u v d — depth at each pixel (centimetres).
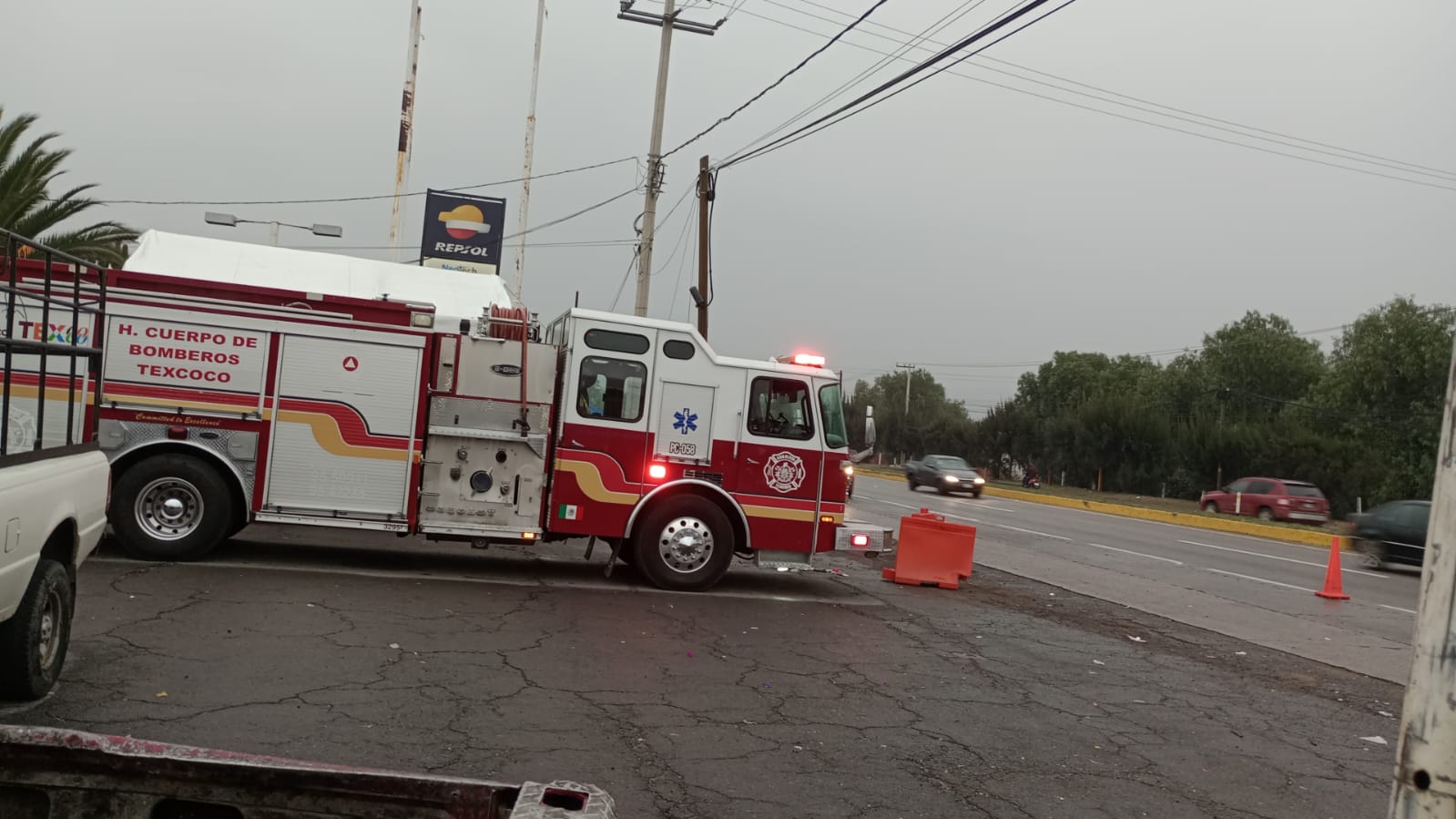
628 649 809
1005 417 6334
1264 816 547
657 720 628
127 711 555
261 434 1005
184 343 991
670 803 496
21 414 597
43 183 2042
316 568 1036
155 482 991
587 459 1082
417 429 1035
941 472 3928
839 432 1154
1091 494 4750
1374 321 4966
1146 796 562
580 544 1418
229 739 525
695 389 1111
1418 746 196
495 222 2859
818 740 616
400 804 245
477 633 813
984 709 720
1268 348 7238
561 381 1095
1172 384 7312
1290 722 756
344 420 1022
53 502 527
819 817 493
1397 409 4744
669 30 2488
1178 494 4997
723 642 865
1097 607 1259
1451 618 193
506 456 1062
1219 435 4741
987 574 1508
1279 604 1433
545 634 832
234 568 991
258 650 702
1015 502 3888
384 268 1295
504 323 1062
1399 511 2086
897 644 918
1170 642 1054
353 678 659
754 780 538
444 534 1048
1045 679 831
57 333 945
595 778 520
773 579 1263
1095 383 9350
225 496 1003
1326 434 4831
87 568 933
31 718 530
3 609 480
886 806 515
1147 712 749
